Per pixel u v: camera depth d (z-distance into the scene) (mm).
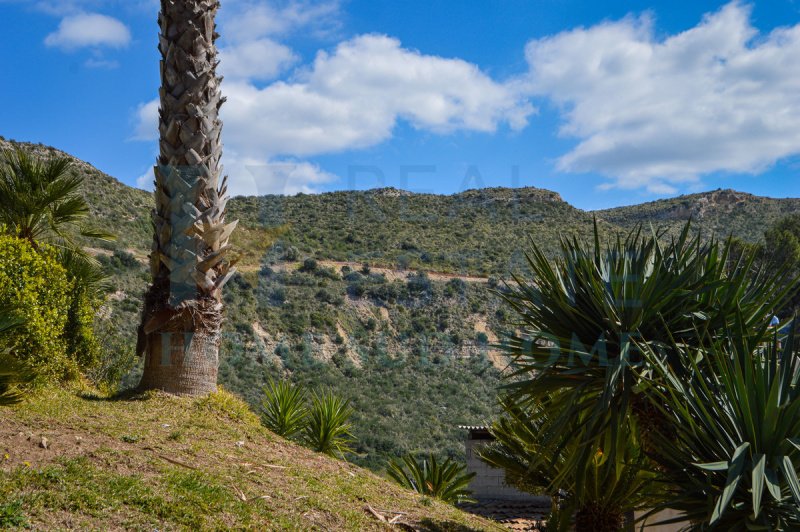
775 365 6234
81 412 7719
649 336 6961
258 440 8477
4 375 6270
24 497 4730
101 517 4848
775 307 7258
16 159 10688
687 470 6309
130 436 6980
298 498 6605
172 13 9320
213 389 9391
